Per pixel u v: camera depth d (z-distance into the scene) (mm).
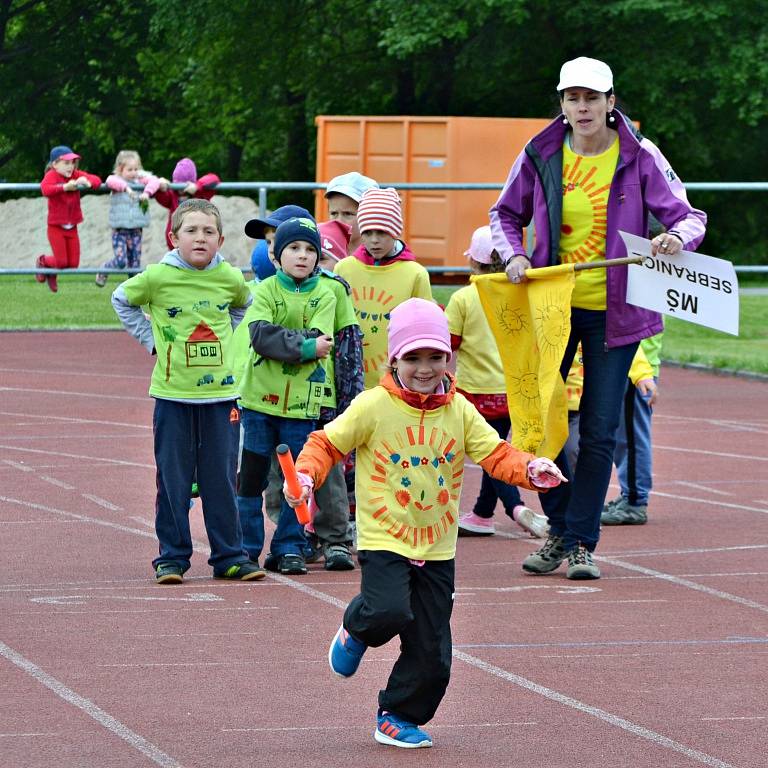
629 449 16469
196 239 13156
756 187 34438
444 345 9234
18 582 13398
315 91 64250
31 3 71625
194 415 13414
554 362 13203
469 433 9406
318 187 35562
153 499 17594
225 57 63594
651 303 13109
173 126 74750
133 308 13289
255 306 13633
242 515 14055
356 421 9258
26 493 17859
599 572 13781
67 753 8773
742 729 9414
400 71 61875
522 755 8898
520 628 11906
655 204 13320
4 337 33625
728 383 29609
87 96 72750
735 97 53656
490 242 15945
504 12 52000
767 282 47375
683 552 15117
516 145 48188
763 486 19234
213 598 12844
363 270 15062
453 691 10195
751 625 12117
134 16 71938
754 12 53656
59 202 36219
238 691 10094
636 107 56438
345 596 13000
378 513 9219
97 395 26281
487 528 16188
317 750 8930
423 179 48188
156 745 8953
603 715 9680
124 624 11852
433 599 9211
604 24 55312
